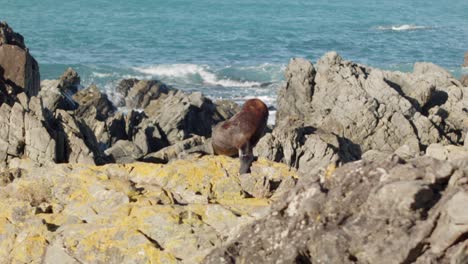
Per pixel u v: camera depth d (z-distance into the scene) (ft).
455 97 205.36
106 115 225.76
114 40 451.53
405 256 31.22
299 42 469.16
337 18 606.55
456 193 31.45
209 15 590.55
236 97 298.97
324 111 202.28
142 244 51.08
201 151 121.19
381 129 184.55
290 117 199.21
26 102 120.47
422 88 203.92
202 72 341.62
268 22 562.66
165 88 264.72
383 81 199.00
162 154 147.23
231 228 53.01
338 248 32.40
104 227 53.36
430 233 31.22
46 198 62.28
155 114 209.67
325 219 33.55
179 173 66.13
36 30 478.18
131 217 54.70
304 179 35.73
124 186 61.57
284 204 35.06
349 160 176.14
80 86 246.88
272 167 70.23
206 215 55.11
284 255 33.73
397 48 450.71
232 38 477.77
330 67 211.82
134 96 258.78
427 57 419.33
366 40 482.28
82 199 60.44
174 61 391.24
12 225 56.39
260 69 347.77
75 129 123.54
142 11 597.11
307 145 157.79
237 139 68.39
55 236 54.08
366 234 32.24
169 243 51.78
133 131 186.91
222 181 65.51
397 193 32.24
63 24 509.76
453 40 490.49
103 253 51.19
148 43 445.78
